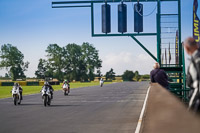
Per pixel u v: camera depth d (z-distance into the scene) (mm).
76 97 44844
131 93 54031
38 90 78688
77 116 21062
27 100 39656
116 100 37094
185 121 2426
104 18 40125
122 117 20141
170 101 3740
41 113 23391
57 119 19500
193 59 5004
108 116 20828
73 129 15234
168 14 34406
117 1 39719
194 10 28344
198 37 28641
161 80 15703
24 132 14477
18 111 25312
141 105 29453
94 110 25234
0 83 136625
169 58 33375
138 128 15203
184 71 28500
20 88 33188
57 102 35219
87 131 14586
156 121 3000
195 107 5035
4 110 26344
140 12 39250
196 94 5020
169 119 2619
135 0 38750
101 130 14828
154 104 3891
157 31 34125
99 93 56031
